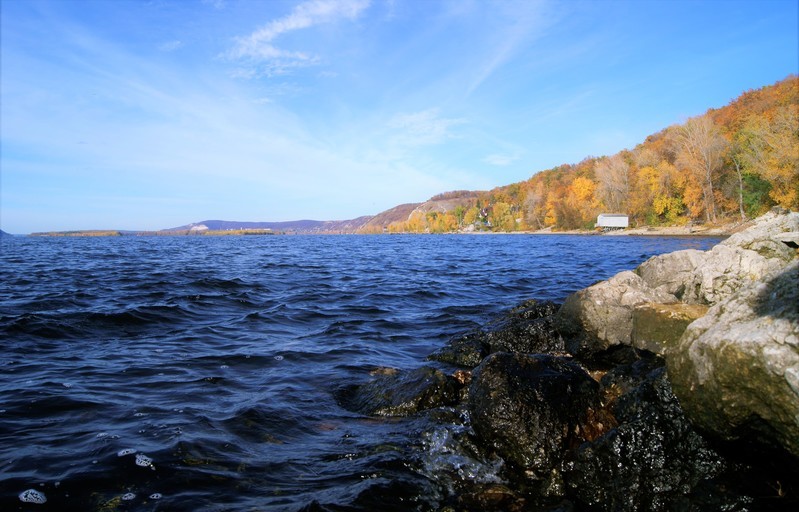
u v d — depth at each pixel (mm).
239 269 25922
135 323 11422
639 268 10898
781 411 3385
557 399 5344
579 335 8562
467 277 22359
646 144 95062
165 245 63125
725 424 3842
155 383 7285
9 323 10484
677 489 4195
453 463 5152
